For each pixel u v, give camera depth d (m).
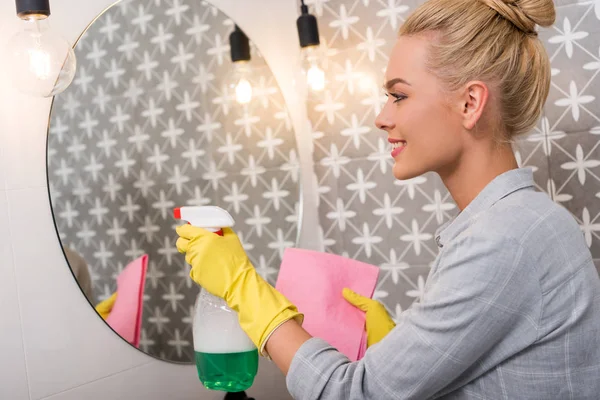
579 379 0.77
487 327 0.74
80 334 1.14
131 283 1.21
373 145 1.65
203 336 0.97
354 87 1.67
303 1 1.60
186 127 1.36
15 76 0.95
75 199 1.13
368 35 1.64
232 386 0.97
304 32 1.51
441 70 0.82
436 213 1.59
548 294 0.75
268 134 1.57
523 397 0.77
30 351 1.06
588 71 1.42
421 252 1.61
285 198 1.61
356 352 1.11
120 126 1.22
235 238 0.95
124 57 1.24
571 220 0.80
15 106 1.07
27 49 0.94
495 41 0.81
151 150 1.28
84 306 1.15
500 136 0.85
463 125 0.83
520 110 0.84
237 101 1.50
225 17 1.49
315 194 1.73
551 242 0.76
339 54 1.69
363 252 1.69
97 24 1.19
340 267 1.19
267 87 1.59
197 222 0.95
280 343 0.85
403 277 1.64
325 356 0.82
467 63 0.81
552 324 0.75
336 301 1.15
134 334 1.22
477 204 0.84
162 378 1.28
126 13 1.25
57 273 1.11
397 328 0.79
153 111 1.29
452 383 0.79
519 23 0.83
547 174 1.47
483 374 0.79
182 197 1.34
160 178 1.29
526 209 0.78
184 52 1.37
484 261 0.74
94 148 1.17
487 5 0.83
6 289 1.04
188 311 1.33
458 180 0.87
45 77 0.95
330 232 1.72
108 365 1.18
